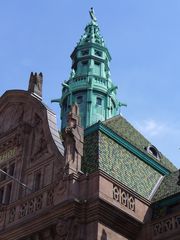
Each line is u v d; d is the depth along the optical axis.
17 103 34.94
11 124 34.53
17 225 26.86
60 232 24.41
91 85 52.38
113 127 34.00
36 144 31.45
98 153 28.98
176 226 24.56
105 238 24.17
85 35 59.53
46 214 25.58
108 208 24.78
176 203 27.38
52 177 28.67
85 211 24.73
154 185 31.62
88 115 49.81
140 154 32.75
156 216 27.30
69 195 25.27
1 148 33.97
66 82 54.31
